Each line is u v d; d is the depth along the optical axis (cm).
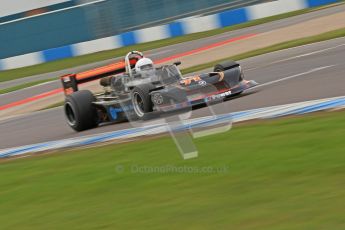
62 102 6981
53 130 5088
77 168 3347
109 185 2850
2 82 11469
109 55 11531
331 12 9225
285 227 1923
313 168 2444
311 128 3092
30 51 13575
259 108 3981
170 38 11944
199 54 8475
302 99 3991
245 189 2377
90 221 2375
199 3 12725
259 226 1980
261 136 3161
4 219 2662
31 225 2480
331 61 5222
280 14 11225
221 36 10050
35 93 8650
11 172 3681
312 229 1862
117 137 4053
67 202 2720
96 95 4866
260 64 6216
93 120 4706
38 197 2920
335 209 1975
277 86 4694
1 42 13675
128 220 2298
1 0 14738
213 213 2186
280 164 2589
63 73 10438
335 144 2691
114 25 13162
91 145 3988
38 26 13450
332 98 3800
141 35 12244
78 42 13338
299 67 5353
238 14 11500
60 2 14375
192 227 2092
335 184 2211
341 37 6612
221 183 2517
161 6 12912
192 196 2428
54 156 3891
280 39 7825
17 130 5634
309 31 7800
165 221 2206
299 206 2072
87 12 13238
